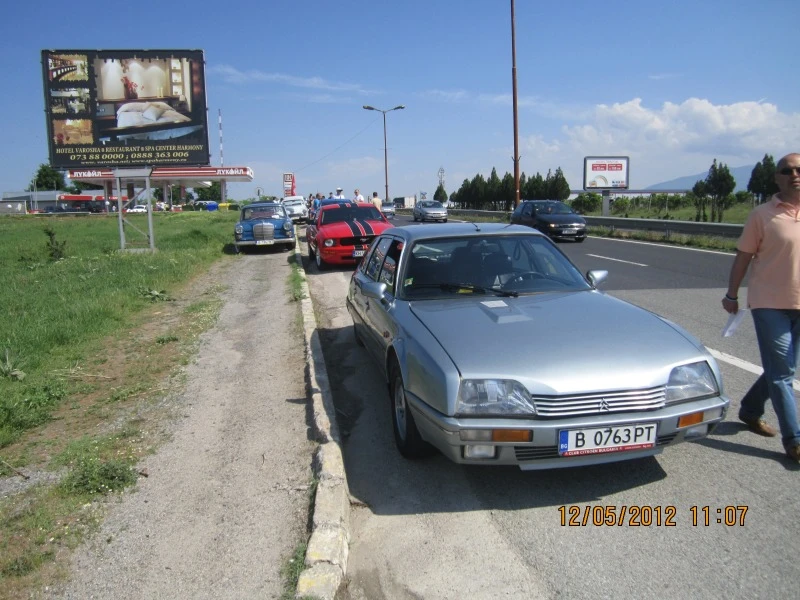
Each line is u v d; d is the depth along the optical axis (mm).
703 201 31453
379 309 4836
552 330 3658
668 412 3268
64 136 17406
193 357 6711
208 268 15281
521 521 3303
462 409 3232
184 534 3223
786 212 3703
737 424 4430
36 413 4910
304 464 3973
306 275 14008
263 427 4637
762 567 2844
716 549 2988
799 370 5480
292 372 6059
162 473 3920
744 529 3141
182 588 2793
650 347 3479
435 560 2992
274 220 19422
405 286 4648
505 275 4688
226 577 2857
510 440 3174
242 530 3238
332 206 16109
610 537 3125
